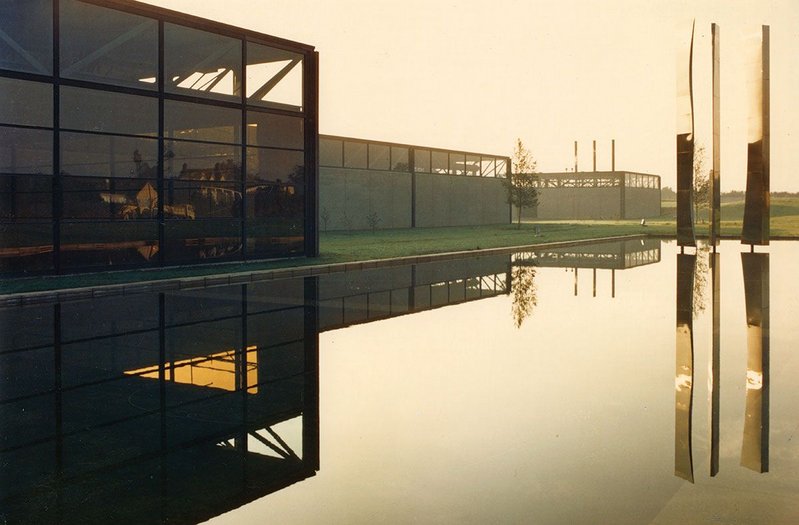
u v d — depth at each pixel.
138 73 21.19
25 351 8.48
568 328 10.05
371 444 4.98
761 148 25.78
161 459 4.73
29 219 16.31
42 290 13.66
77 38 18.86
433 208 52.66
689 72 25.41
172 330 9.88
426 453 4.76
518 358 8.01
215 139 19.75
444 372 7.29
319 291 14.49
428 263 22.05
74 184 17.00
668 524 3.51
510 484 4.15
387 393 6.43
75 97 17.02
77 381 7.04
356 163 45.22
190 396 6.43
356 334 9.55
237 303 12.67
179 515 3.80
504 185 55.81
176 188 18.94
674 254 25.69
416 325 10.31
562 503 3.83
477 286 15.39
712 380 6.88
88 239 17.25
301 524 3.63
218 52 19.98
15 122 16.28
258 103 20.69
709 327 10.09
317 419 5.62
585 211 81.44
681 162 26.55
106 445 5.06
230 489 4.16
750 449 4.73
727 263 21.19
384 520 3.66
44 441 5.17
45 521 3.76
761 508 3.71
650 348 8.56
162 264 18.70
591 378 7.00
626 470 4.35
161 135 18.48
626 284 15.75
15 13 17.09
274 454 4.80
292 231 21.86
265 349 8.54
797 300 12.94
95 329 9.98
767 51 25.11
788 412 5.69
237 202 20.34
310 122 22.16
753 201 26.17
